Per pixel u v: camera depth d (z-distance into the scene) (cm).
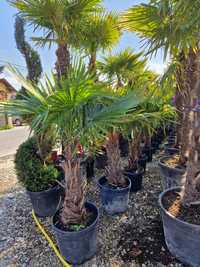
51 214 239
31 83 152
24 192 311
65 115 127
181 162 262
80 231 158
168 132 515
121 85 227
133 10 171
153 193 282
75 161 162
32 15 281
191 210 163
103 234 203
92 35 343
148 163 408
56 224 172
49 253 185
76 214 169
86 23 323
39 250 189
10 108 140
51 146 264
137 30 192
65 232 158
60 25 291
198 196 166
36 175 235
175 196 187
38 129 133
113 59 334
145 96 199
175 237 157
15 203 277
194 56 209
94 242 173
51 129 135
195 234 143
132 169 295
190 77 220
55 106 129
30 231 216
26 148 272
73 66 134
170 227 159
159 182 317
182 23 136
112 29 330
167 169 260
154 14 159
